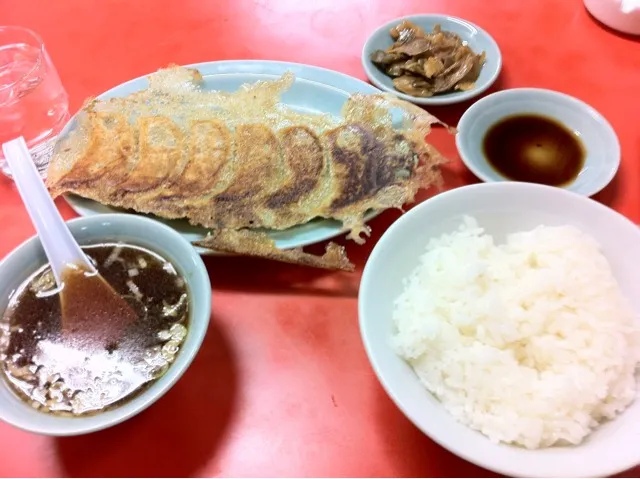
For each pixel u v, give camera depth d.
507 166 0.33
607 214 0.25
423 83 0.37
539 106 0.36
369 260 0.24
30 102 0.36
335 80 0.36
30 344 0.24
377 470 0.23
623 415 0.21
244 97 0.33
